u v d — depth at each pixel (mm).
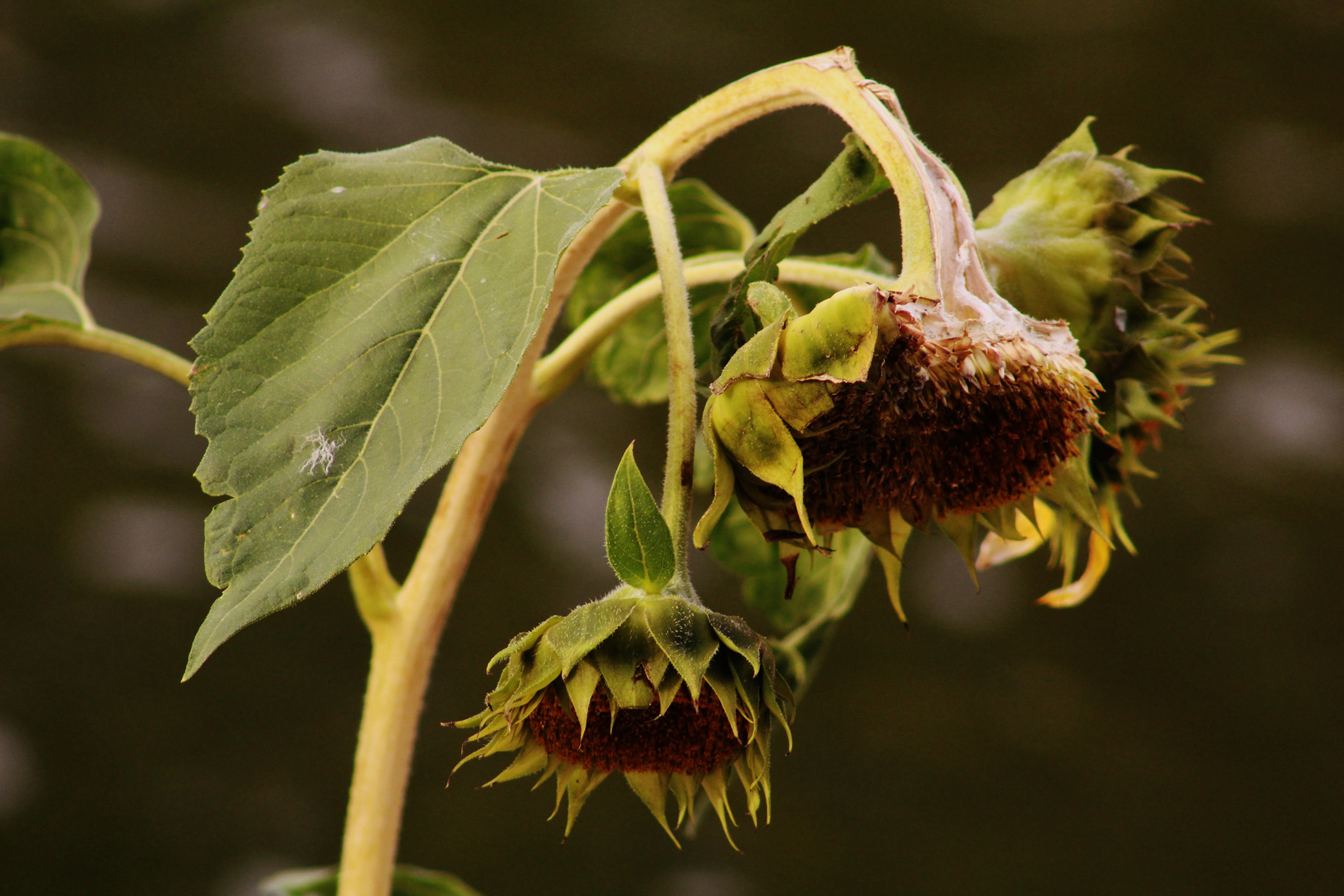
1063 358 2240
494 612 7281
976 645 7672
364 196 2223
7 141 2537
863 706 7230
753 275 2256
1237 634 7695
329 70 10367
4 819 5938
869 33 11453
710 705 2229
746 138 10023
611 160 10016
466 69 10594
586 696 2199
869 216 9203
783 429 2195
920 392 2213
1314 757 7047
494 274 2203
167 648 6836
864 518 2258
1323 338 9312
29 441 7711
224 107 9930
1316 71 11211
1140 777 6855
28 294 2535
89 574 7078
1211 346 2365
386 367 2191
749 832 6512
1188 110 10977
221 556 2162
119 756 6230
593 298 2631
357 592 2387
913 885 6328
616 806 6648
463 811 6469
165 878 5875
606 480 7973
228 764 6367
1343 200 10266
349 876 2383
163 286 8539
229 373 2191
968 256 2230
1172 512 8406
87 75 9922
